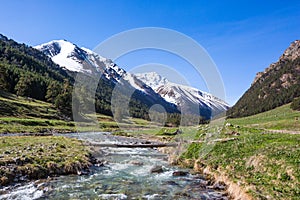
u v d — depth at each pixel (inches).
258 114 4638.3
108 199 648.4
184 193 692.1
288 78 5689.0
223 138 1233.4
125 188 746.8
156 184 791.7
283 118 3169.3
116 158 1259.2
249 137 1172.5
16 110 2918.3
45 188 709.9
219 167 865.5
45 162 877.8
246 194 582.2
